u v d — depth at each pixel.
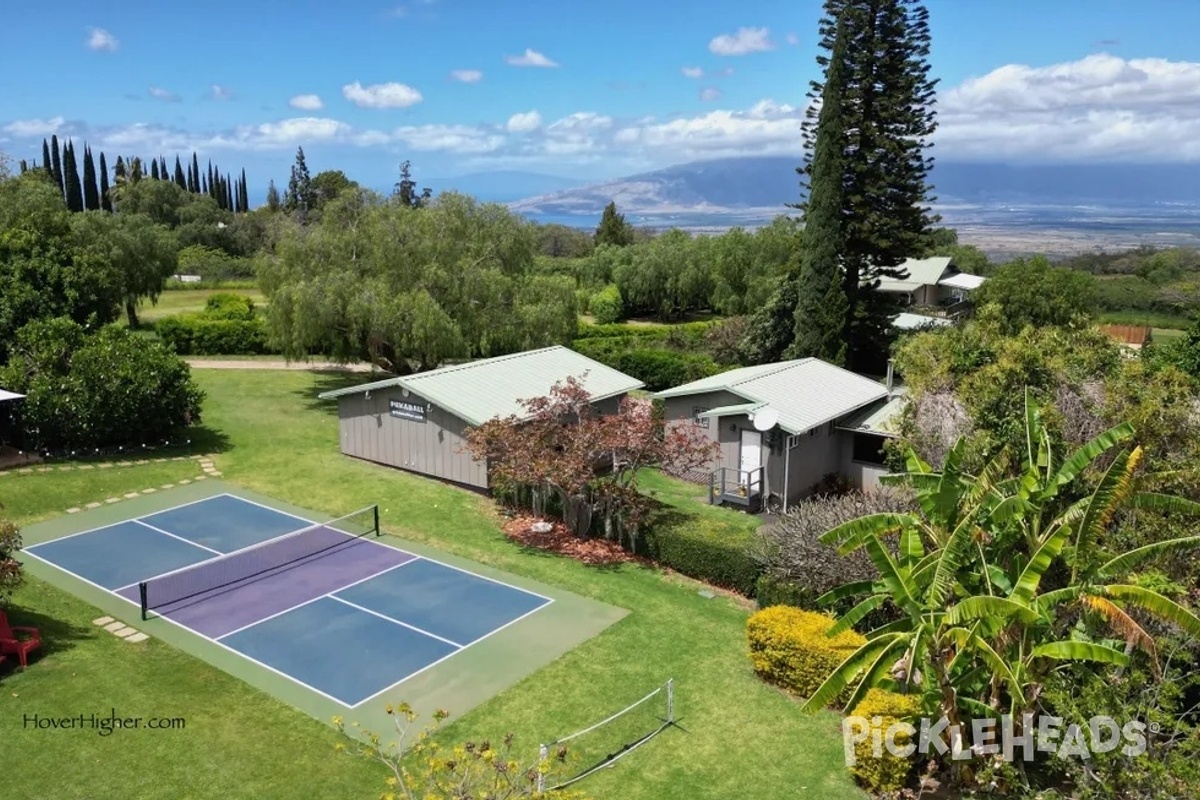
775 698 16.81
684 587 21.89
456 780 11.92
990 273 82.94
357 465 30.86
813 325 43.06
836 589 14.74
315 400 39.31
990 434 19.06
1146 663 13.50
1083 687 12.90
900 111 43.22
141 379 30.48
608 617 20.06
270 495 27.69
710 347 50.59
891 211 45.22
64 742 14.42
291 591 20.97
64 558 22.39
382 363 39.12
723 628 19.69
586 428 24.33
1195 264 96.12
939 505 13.67
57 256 38.69
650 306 74.06
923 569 13.20
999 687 13.84
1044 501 14.45
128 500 26.73
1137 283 81.31
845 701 16.23
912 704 14.41
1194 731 12.09
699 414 29.36
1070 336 24.14
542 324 39.19
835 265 42.78
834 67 41.50
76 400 29.27
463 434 27.89
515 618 19.89
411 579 21.84
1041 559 12.34
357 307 35.56
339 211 39.41
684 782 14.23
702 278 70.56
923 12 42.94
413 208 40.78
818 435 28.81
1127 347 31.50
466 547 24.00
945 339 25.81
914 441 20.84
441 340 35.97
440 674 17.34
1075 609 14.11
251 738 14.91
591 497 24.52
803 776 14.46
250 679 16.91
